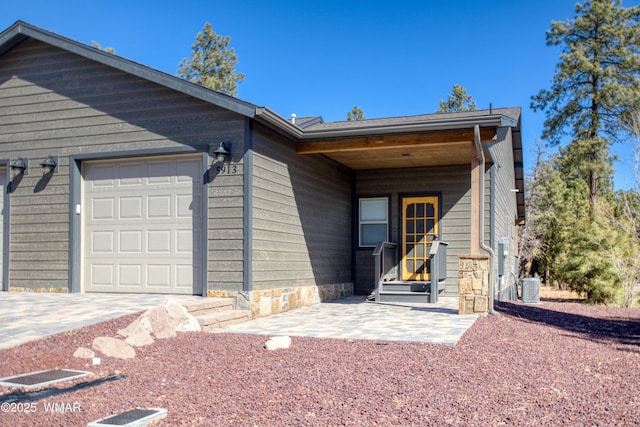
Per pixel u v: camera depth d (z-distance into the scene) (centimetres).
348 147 1003
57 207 984
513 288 1911
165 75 897
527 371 519
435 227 1288
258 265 886
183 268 915
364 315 910
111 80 966
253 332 722
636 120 1825
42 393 440
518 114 1360
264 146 920
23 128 1021
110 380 483
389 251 1271
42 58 1019
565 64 2322
